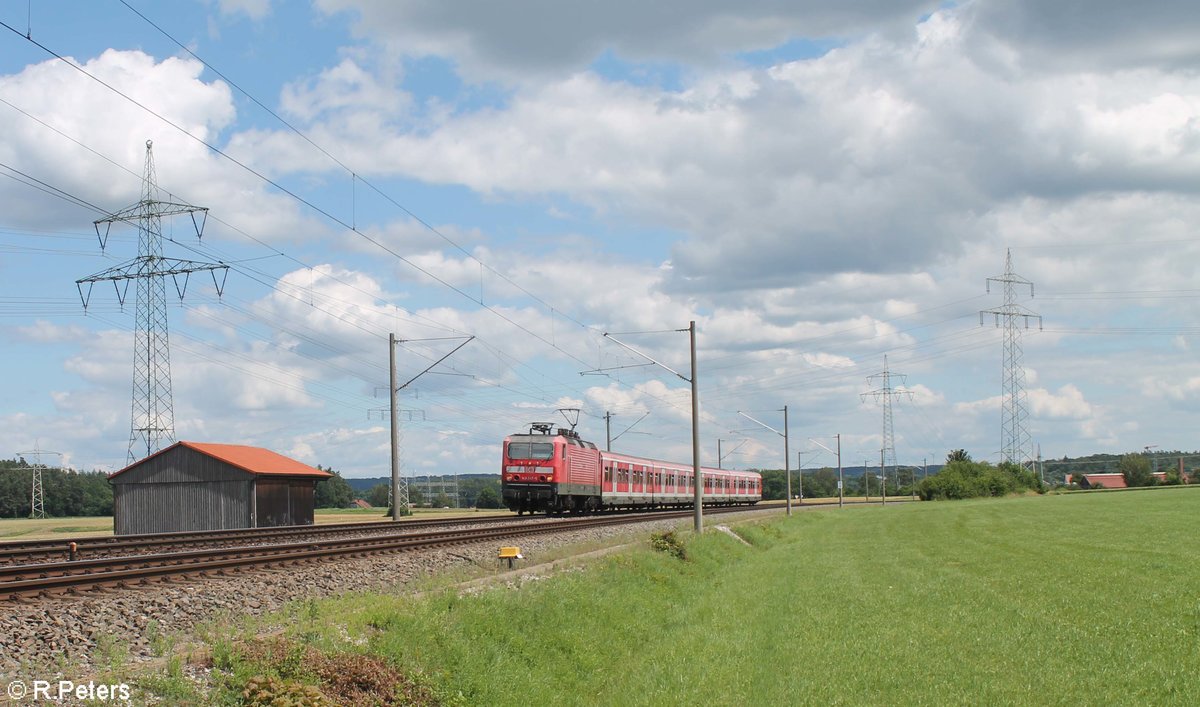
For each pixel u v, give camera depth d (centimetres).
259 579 1902
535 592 1831
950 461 12425
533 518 5003
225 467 4200
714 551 3428
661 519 5112
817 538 4906
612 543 3272
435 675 1284
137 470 4316
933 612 2069
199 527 4212
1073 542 4047
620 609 1984
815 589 2572
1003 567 3041
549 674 1481
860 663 1527
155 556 2136
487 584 1928
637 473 6519
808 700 1308
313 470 4669
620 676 1566
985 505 8750
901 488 16200
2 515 10750
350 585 1989
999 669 1457
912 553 3725
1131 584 2488
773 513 7350
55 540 2755
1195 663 1491
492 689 1323
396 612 1457
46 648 1205
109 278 4788
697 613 2150
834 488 19212
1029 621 1917
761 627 1950
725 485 8831
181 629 1387
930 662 1521
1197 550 3494
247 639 1198
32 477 10400
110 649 1145
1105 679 1384
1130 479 16375
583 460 5450
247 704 1003
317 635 1292
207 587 1741
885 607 2170
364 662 1211
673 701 1347
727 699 1354
